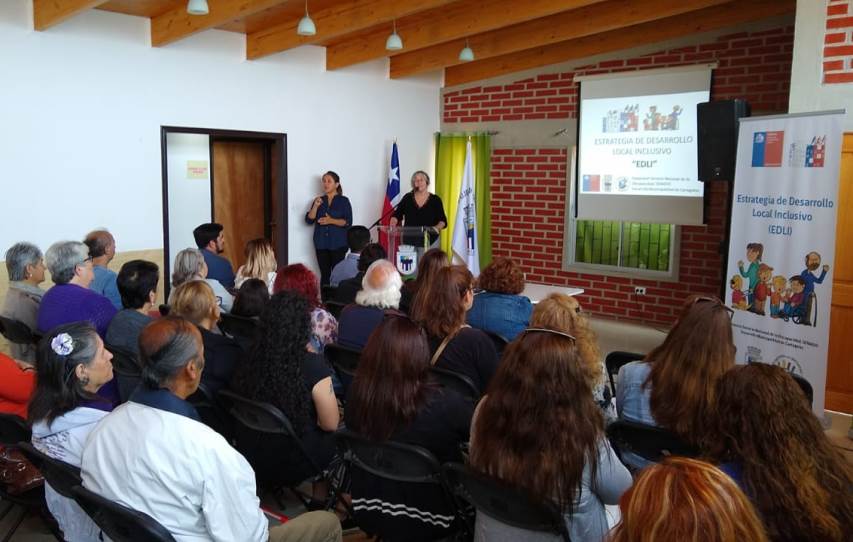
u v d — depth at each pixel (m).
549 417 1.72
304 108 6.81
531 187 7.56
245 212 7.05
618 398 2.54
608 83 6.71
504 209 7.82
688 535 0.96
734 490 1.00
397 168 7.57
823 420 3.68
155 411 1.71
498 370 1.84
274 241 7.06
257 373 2.58
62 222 5.16
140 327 2.98
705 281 6.44
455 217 7.97
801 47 4.01
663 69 6.39
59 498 2.10
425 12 6.07
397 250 6.34
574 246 7.36
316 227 6.91
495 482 1.77
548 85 7.28
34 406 2.03
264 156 7.10
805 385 2.92
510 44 6.68
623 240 6.98
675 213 6.42
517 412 1.75
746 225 4.06
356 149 7.36
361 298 3.29
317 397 2.60
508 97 7.62
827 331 3.61
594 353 2.65
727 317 2.21
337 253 6.92
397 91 7.71
